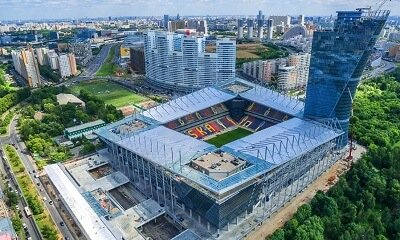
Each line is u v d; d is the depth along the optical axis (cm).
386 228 16388
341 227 15800
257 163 17525
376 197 18650
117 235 16025
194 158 18250
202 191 15650
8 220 16250
